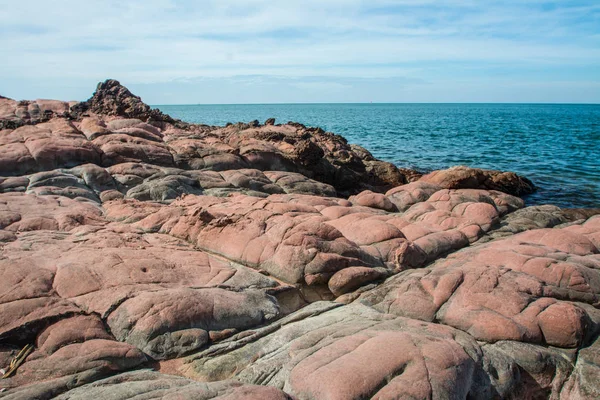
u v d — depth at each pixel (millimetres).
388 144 56719
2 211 13906
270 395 6426
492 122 113188
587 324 9336
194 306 9289
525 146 54031
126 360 8078
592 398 8305
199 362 8414
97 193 18531
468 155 45844
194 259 11609
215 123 108812
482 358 8359
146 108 32250
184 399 6352
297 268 11602
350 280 11539
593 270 11258
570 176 34156
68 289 9438
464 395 7266
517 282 10398
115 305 9125
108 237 12469
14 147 19672
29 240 11664
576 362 8914
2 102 31750
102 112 31281
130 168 20141
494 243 14023
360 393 6660
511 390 8281
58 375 7488
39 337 8195
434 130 82312
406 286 10898
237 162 23719
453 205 18641
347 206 18719
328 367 7152
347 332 8445
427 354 7414
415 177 30891
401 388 6777
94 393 6789
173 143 24656
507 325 9289
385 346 7523
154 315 8883
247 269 11633
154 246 12289
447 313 10000
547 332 9281
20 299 8789
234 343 8977
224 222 13508
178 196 18516
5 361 7684
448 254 14070
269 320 10055
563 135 70375
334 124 104125
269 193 21500
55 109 32438
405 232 14859
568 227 16484
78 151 20094
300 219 12953
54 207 15148
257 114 186500
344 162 28562
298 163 25859
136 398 6496
